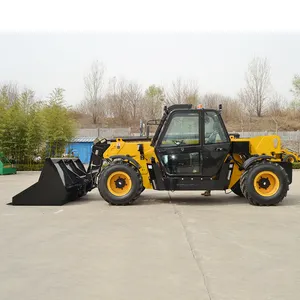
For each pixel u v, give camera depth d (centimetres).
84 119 4009
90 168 847
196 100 3325
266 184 709
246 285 307
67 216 613
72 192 776
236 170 759
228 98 3753
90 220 578
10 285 312
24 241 450
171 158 732
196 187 730
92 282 316
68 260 375
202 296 286
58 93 2083
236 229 505
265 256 383
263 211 649
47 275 334
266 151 746
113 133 3170
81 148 2581
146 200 801
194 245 425
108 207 704
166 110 760
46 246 427
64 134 1988
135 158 774
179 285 307
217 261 368
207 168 727
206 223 546
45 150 1928
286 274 331
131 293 293
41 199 732
